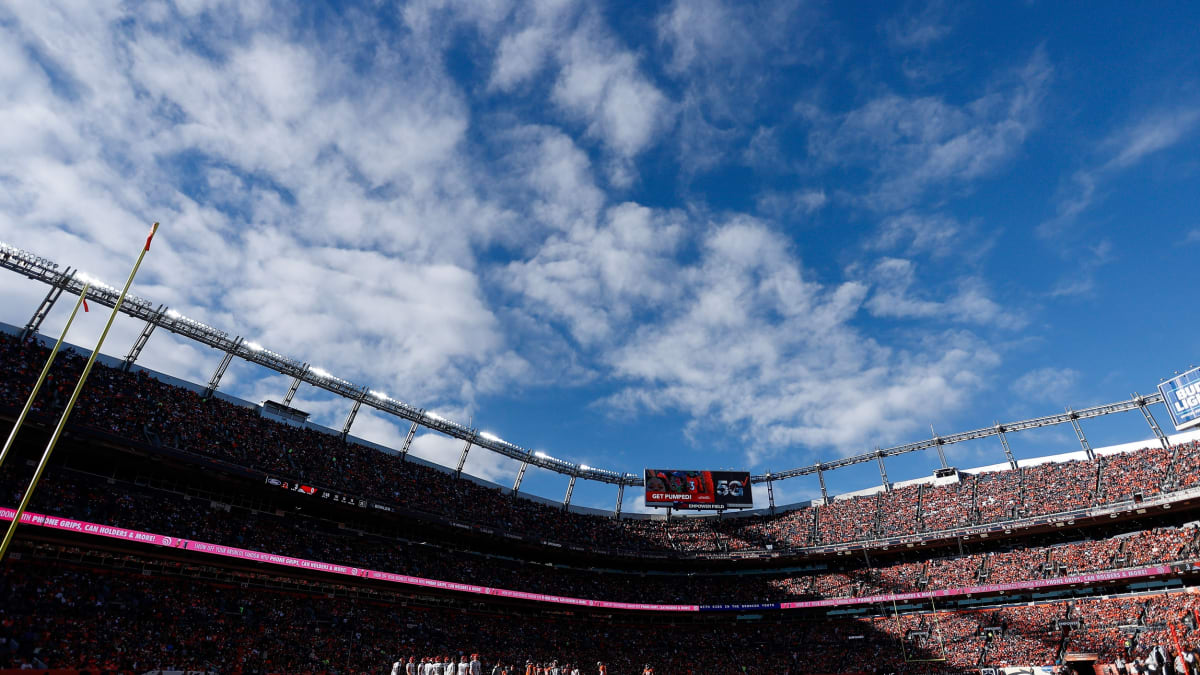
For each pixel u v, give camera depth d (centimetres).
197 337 6009
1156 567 5931
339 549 6325
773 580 8706
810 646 7588
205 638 4691
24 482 4528
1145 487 6500
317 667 5122
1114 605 6188
